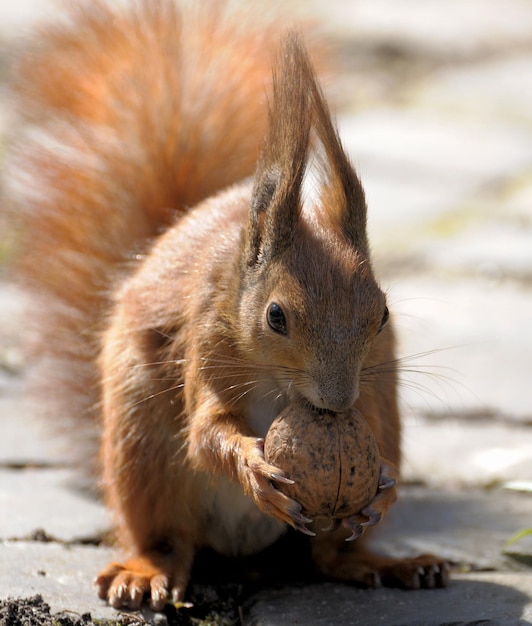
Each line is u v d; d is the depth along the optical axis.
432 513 10.02
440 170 18.19
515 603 8.08
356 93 21.66
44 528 9.27
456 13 26.34
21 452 10.81
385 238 15.98
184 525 8.82
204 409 8.24
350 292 7.68
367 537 9.13
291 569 9.02
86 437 10.62
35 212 11.41
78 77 11.63
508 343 13.37
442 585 8.48
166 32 11.66
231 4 11.95
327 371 7.50
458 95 21.69
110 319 9.62
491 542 9.39
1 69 14.29
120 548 8.95
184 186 10.75
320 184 8.41
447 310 14.17
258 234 8.12
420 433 11.44
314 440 7.45
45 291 11.17
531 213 16.67
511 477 10.64
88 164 11.21
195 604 8.30
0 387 12.22
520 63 23.45
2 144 12.95
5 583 8.12
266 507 7.58
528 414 11.77
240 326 8.08
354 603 8.23
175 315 8.67
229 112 11.09
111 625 7.71
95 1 11.96
